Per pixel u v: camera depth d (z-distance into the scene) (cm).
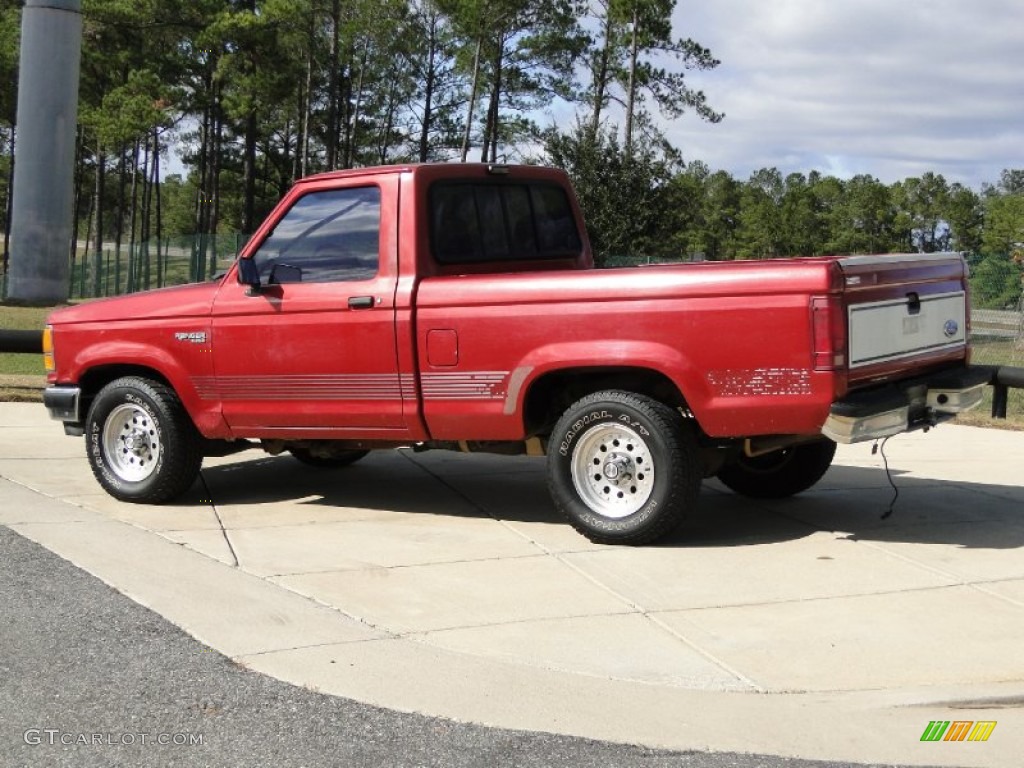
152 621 555
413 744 424
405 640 530
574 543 700
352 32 6178
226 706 457
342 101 6725
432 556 671
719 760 413
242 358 770
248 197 6109
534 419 715
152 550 682
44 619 557
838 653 513
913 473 931
